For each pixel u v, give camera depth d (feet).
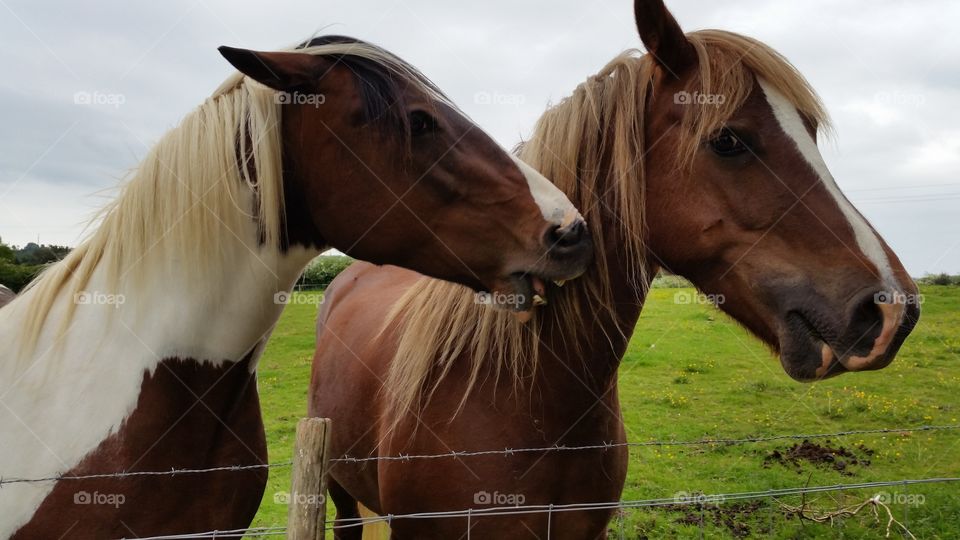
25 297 6.00
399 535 6.96
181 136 5.60
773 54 5.70
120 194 5.84
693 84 5.76
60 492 5.27
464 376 6.58
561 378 6.29
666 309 50.03
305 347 40.88
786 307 5.41
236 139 5.65
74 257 5.98
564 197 5.80
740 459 20.12
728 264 5.77
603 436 6.57
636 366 34.12
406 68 5.82
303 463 4.90
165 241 5.58
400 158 5.54
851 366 5.12
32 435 5.32
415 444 6.67
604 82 6.46
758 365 34.09
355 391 8.38
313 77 5.44
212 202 5.54
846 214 5.32
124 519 5.42
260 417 6.77
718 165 5.62
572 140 6.32
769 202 5.45
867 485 7.78
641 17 5.77
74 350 5.52
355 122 5.48
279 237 5.84
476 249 5.72
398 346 7.69
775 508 15.85
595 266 6.28
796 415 25.29
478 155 5.67
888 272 5.13
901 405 26.09
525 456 6.25
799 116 5.58
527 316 5.74
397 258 5.91
